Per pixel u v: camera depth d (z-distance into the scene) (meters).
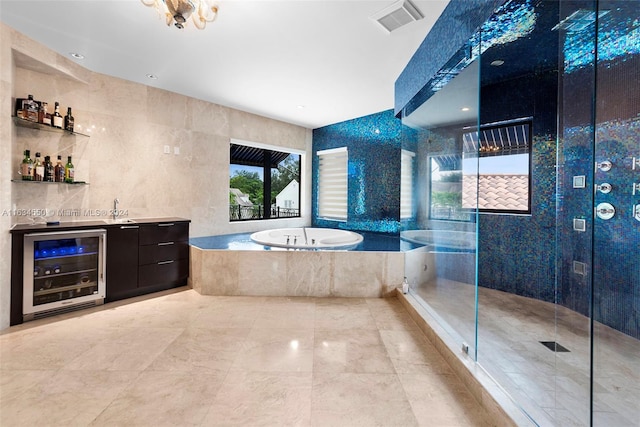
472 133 2.02
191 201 4.14
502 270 3.27
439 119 2.51
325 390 1.63
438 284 2.43
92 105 3.25
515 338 2.14
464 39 1.95
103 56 2.90
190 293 3.30
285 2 2.09
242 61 3.00
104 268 2.91
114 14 2.24
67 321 2.52
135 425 1.37
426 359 1.97
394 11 2.21
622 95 1.79
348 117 5.06
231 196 5.21
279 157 6.00
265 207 5.40
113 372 1.78
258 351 2.05
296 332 2.35
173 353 2.01
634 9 1.74
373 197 4.91
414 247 2.97
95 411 1.45
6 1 2.08
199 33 2.49
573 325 1.56
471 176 1.99
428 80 2.50
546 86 2.93
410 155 3.12
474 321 1.84
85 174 3.22
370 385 1.68
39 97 2.87
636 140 1.78
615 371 1.41
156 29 2.44
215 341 2.19
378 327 2.46
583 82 1.66
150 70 3.23
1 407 1.47
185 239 3.53
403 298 2.94
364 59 2.96
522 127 3.12
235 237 4.28
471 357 1.81
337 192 5.52
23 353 1.99
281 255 3.23
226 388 1.64
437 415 1.46
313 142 5.86
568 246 1.63
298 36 2.54
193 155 4.14
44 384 1.66
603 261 1.76
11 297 2.42
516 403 1.39
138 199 3.63
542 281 3.00
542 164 2.99
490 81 3.15
